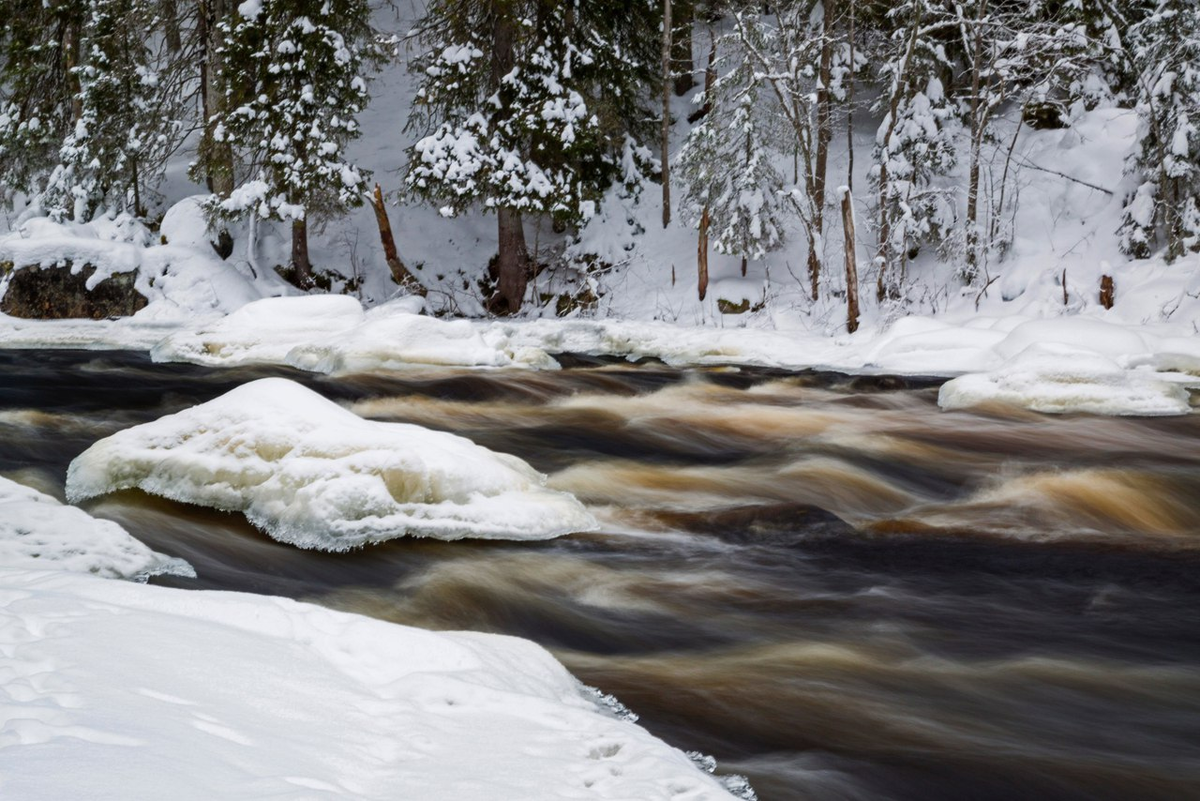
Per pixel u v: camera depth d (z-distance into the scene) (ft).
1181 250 59.16
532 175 72.90
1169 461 30.78
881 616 18.11
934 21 71.77
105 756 7.62
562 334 63.62
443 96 74.64
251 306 55.21
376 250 82.17
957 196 69.67
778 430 36.52
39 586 12.98
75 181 79.61
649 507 25.21
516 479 23.04
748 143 70.13
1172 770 12.50
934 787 11.89
